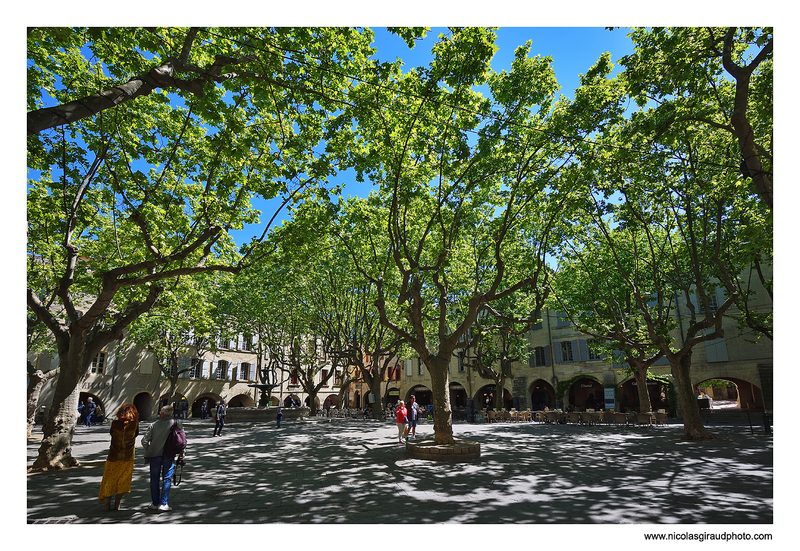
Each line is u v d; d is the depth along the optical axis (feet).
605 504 22.93
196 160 39.99
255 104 31.24
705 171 41.34
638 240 61.00
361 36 29.14
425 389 145.59
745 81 25.79
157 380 109.60
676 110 31.55
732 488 26.05
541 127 37.50
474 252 59.21
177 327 89.92
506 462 36.76
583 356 104.58
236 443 52.11
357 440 54.95
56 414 33.94
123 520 20.47
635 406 103.86
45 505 22.99
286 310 93.04
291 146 35.01
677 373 52.01
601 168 41.88
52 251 44.45
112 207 38.88
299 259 47.01
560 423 80.53
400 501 24.00
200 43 26.27
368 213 49.93
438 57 31.14
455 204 42.19
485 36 29.58
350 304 83.51
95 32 21.94
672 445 46.32
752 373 84.28
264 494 25.71
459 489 26.84
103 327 46.11
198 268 34.19
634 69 31.45
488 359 97.25
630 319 60.59
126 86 18.28
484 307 46.24
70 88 31.78
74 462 34.06
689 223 44.42
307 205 42.73
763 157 27.94
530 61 34.96
